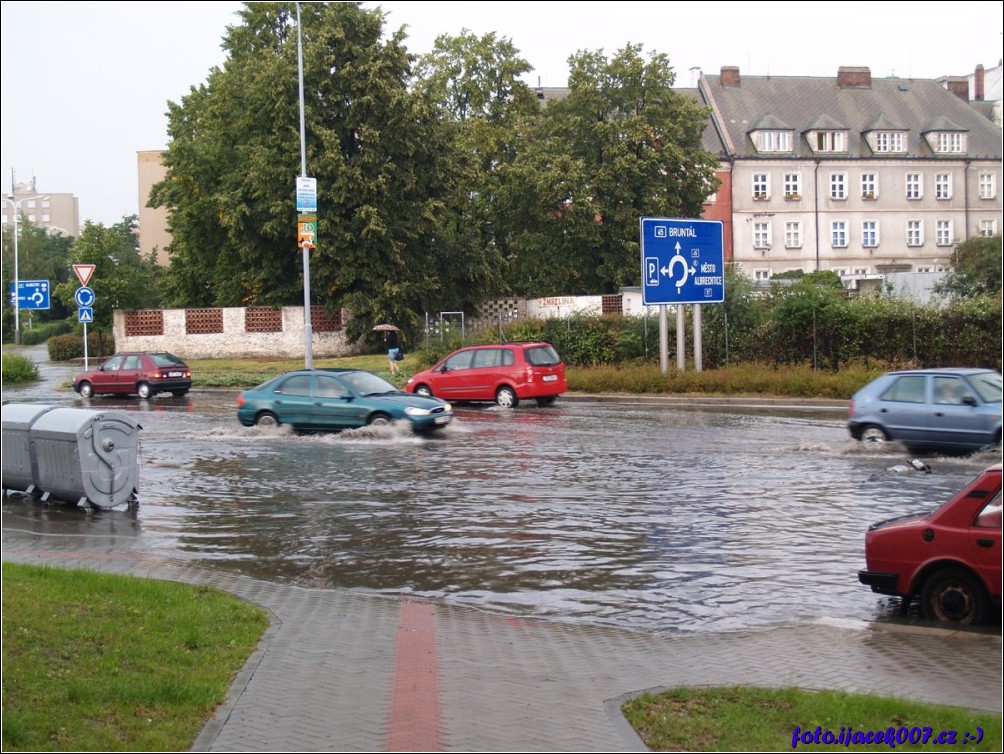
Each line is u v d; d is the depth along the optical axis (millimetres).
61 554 12359
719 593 10719
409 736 6035
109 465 15898
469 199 61812
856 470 18125
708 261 35875
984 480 9359
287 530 14242
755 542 12938
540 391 31172
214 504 16250
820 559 12055
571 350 40750
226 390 41719
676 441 22688
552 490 16906
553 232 61594
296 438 23984
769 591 10766
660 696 6918
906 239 79125
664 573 11555
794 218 77438
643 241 34469
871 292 39125
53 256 118062
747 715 6484
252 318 52469
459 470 19125
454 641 8641
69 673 7375
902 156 78562
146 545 13352
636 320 40250
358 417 24094
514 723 6297
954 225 79812
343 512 15438
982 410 19203
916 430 19828
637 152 60781
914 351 34469
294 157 49844
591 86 60281
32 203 181000
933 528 9422
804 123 78812
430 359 42844
